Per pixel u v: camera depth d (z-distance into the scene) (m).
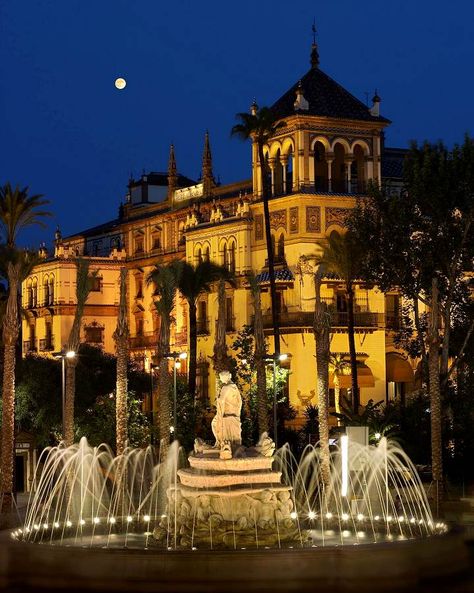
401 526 39.84
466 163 70.94
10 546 30.53
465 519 48.31
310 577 28.80
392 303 91.31
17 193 70.19
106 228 123.06
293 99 91.50
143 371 85.62
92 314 116.69
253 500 35.19
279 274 88.56
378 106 92.25
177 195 112.19
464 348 70.69
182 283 80.12
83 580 29.55
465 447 61.88
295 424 86.12
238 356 86.12
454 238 71.25
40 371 72.06
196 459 36.22
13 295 52.19
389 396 92.12
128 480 63.09
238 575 28.72
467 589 29.41
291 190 90.94
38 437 70.62
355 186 92.06
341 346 88.62
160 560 29.06
